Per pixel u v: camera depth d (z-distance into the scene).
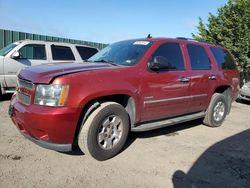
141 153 5.00
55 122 3.99
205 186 4.01
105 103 4.52
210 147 5.57
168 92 5.46
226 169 4.60
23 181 3.79
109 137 4.61
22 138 5.33
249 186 4.11
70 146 4.26
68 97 4.07
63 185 3.76
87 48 10.96
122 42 6.04
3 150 4.73
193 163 4.75
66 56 10.28
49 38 14.27
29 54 9.59
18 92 4.66
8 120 6.55
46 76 4.17
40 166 4.25
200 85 6.26
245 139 6.25
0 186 3.62
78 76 4.22
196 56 6.38
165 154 5.04
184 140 5.88
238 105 11.18
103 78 4.45
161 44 5.59
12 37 12.79
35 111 4.03
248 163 4.89
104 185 3.84
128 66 4.95
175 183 4.03
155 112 5.34
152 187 3.88
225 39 13.69
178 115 6.07
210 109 6.79
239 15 13.45
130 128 5.05
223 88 7.36
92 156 4.46
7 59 9.09
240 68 13.77
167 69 5.48
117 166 4.43
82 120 4.36
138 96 4.91
